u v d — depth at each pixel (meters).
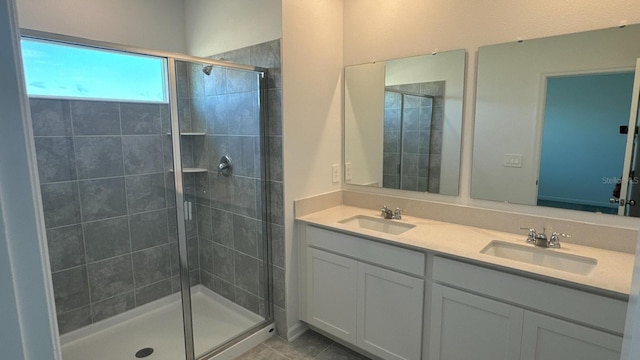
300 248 2.47
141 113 2.62
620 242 1.71
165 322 2.68
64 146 2.30
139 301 2.75
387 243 1.98
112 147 2.51
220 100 2.58
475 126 2.12
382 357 2.10
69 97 2.29
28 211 0.38
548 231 1.91
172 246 2.90
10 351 0.38
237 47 2.49
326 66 2.54
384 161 2.55
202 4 2.72
